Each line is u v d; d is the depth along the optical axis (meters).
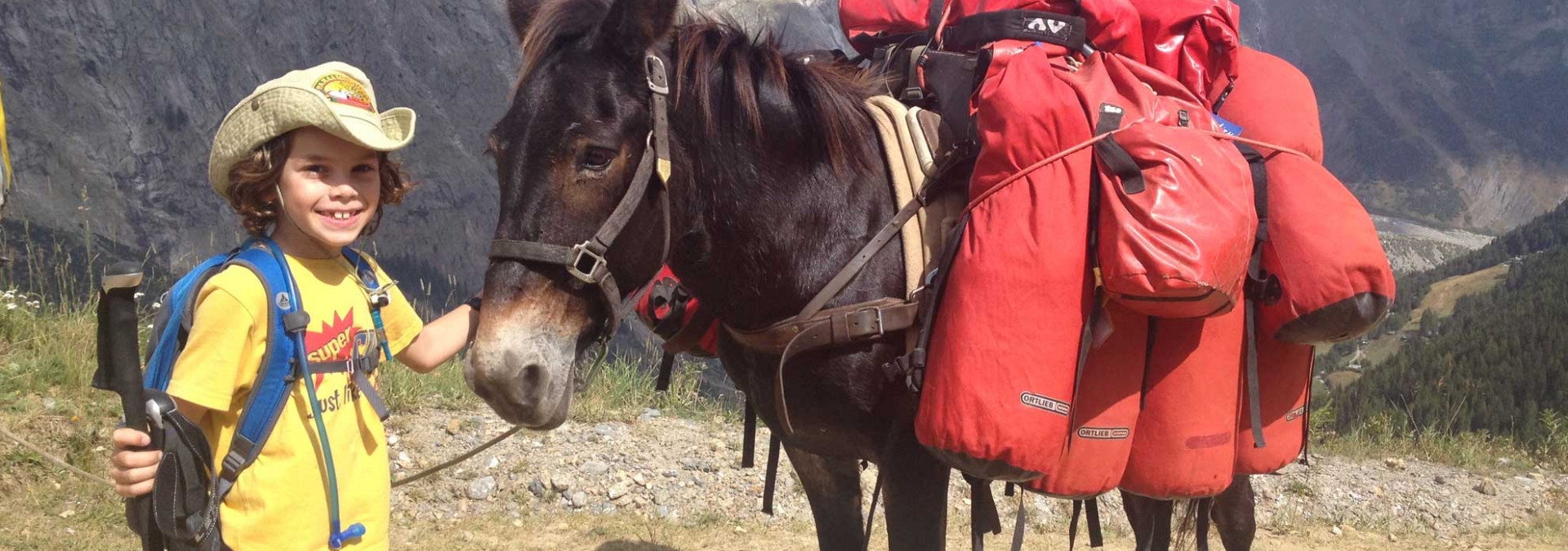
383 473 2.22
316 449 2.08
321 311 2.10
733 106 2.49
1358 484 6.55
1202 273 2.31
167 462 1.87
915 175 2.64
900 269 2.63
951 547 5.23
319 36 159.75
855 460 2.94
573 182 2.22
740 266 2.55
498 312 2.17
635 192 2.27
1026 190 2.44
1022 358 2.36
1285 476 6.51
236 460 2.00
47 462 4.58
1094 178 2.48
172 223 124.31
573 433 5.68
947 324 2.44
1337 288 2.61
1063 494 2.59
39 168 119.81
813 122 2.60
